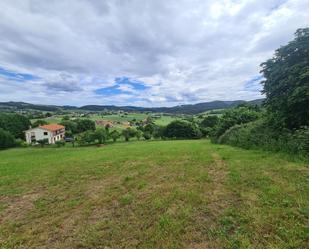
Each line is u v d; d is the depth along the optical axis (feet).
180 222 14.30
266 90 48.34
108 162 39.65
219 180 22.63
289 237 11.81
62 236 13.96
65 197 21.44
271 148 38.45
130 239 13.00
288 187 18.67
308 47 40.78
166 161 36.29
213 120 202.80
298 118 40.29
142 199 18.99
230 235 12.55
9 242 13.61
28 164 46.26
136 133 185.88
